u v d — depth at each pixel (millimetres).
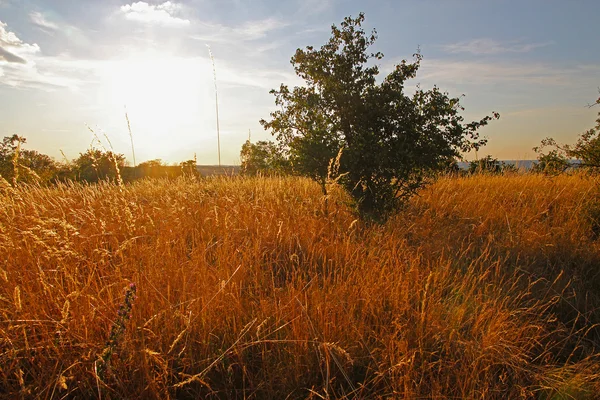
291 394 2633
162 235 4676
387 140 6719
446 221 6621
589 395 2736
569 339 3553
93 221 4652
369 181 6648
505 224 6465
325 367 2832
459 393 2689
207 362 2746
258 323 3133
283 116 7242
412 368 2715
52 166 8172
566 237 5672
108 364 2330
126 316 2480
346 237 5270
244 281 3934
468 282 4078
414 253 5043
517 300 4023
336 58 6742
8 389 2383
